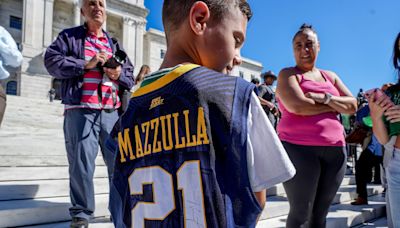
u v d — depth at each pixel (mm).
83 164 2201
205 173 610
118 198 765
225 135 627
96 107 2301
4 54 2295
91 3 2479
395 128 1792
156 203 661
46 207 2418
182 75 703
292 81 2076
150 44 37406
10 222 2242
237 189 614
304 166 1917
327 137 1938
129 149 762
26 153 3674
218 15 731
